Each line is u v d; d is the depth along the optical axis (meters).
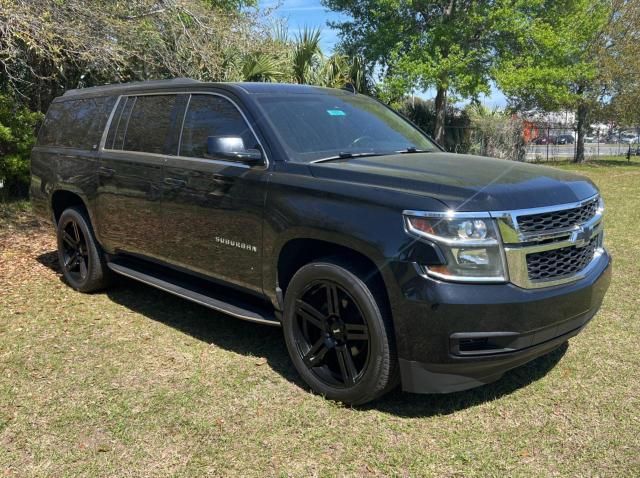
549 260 3.18
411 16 20.66
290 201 3.53
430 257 2.94
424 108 22.28
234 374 3.86
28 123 9.46
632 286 5.71
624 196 12.55
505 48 20.12
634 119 26.42
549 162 27.77
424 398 3.55
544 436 3.12
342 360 3.39
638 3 25.36
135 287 5.84
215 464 2.90
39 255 7.14
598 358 4.07
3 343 4.36
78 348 4.29
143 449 3.02
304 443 3.07
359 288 3.21
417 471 2.84
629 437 3.10
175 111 4.54
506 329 2.98
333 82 14.74
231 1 14.68
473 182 3.19
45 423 3.26
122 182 4.84
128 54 9.26
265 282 3.78
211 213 4.06
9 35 7.72
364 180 3.34
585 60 24.59
